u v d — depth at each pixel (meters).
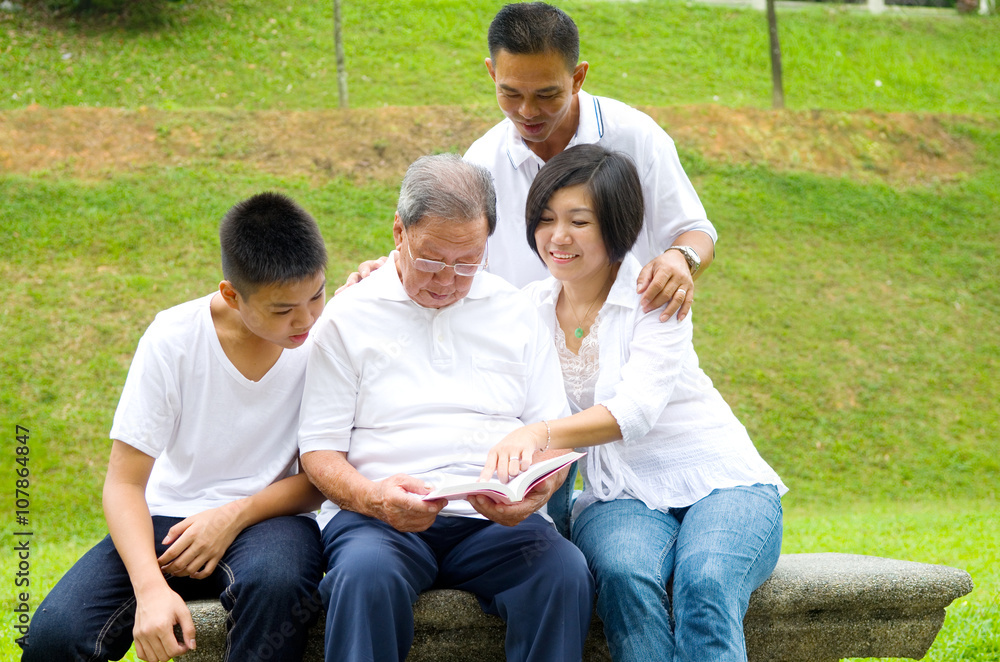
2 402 8.48
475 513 2.48
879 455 9.23
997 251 12.79
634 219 2.67
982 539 6.22
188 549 2.31
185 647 2.20
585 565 2.31
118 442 2.43
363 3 16.97
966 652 3.68
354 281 2.83
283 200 2.32
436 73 15.17
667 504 2.64
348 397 2.51
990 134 15.22
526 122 3.03
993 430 9.73
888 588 2.58
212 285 10.30
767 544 2.47
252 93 14.14
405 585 2.21
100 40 14.91
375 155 12.84
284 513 2.51
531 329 2.64
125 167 12.01
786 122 14.62
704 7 18.41
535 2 2.96
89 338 9.41
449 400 2.51
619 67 16.06
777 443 9.23
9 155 11.85
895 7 19.77
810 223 12.88
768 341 10.67
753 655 2.58
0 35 14.64
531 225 2.72
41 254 10.49
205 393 2.50
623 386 2.59
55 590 2.32
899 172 14.23
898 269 12.28
